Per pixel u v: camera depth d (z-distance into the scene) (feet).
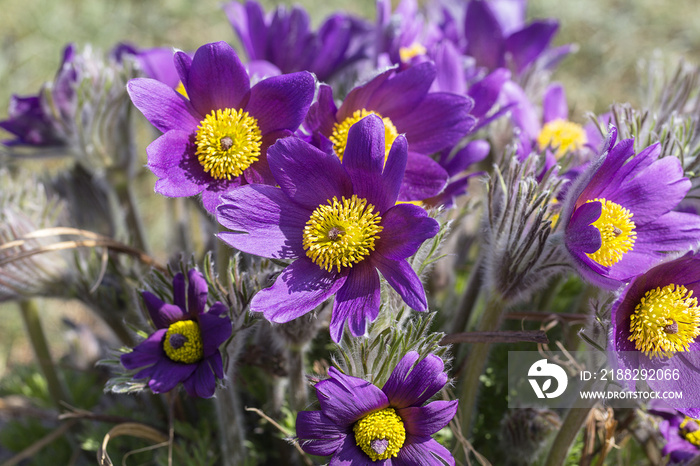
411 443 1.49
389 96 1.61
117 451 1.94
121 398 2.12
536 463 1.77
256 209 1.50
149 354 1.56
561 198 1.62
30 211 1.86
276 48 1.93
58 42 3.72
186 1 3.96
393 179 1.48
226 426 1.73
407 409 1.48
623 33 3.84
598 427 1.74
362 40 2.04
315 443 1.49
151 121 1.51
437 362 1.46
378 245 1.49
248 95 1.54
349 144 1.48
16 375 2.19
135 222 2.02
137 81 1.50
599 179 1.50
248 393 1.98
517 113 1.86
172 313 1.58
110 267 1.85
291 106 1.52
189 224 2.08
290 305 1.47
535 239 1.54
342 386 1.47
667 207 1.55
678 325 1.50
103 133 1.90
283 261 1.51
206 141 1.52
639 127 1.65
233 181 1.54
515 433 1.75
